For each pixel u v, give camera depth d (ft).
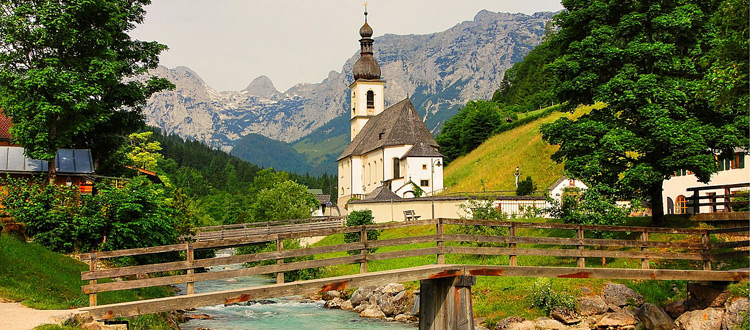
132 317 76.18
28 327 54.80
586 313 100.99
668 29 118.62
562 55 137.49
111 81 128.36
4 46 123.75
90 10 126.82
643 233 92.68
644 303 98.12
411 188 299.58
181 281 69.26
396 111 354.95
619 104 118.62
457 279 81.05
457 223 84.12
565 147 125.70
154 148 286.46
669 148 112.16
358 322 120.78
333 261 77.46
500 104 490.49
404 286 134.00
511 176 287.89
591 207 121.29
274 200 294.87
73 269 95.86
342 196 411.75
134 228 113.29
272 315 130.00
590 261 120.16
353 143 418.51
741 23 84.07
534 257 131.23
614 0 123.34
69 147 140.05
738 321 82.48
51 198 112.47
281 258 74.43
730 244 95.66
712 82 87.15
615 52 118.83
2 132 139.74
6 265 81.35
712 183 157.17
